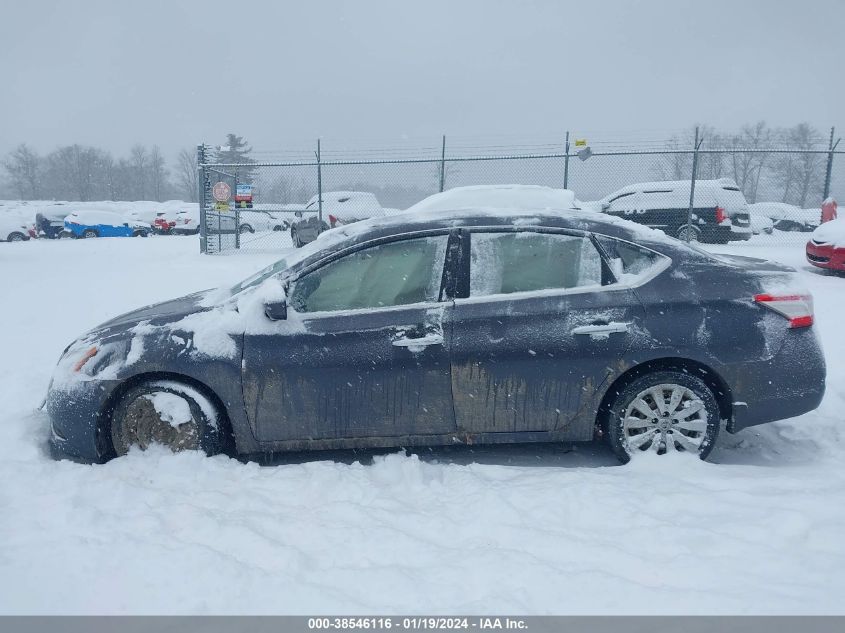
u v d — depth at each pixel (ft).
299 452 14.08
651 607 8.04
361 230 13.09
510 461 13.52
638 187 54.08
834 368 18.35
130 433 12.77
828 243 34.65
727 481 11.46
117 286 33.86
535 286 12.56
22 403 16.60
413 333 12.23
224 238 55.21
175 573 8.81
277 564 9.12
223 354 12.35
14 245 74.49
